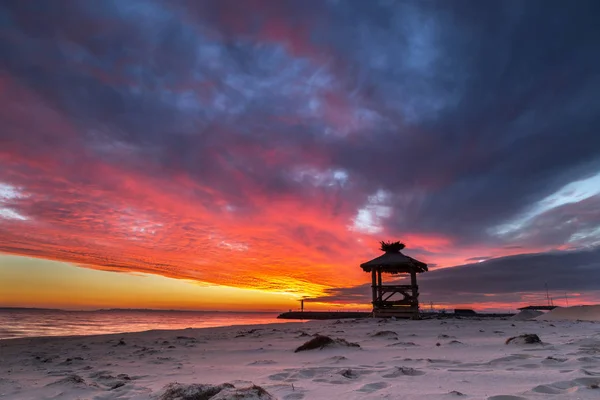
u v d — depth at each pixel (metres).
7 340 13.52
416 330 13.49
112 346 11.16
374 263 24.14
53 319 45.25
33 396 4.61
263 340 11.78
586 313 23.77
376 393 3.99
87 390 4.82
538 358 5.90
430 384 4.37
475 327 14.54
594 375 4.33
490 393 3.81
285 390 4.32
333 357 7.11
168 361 7.79
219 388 3.81
